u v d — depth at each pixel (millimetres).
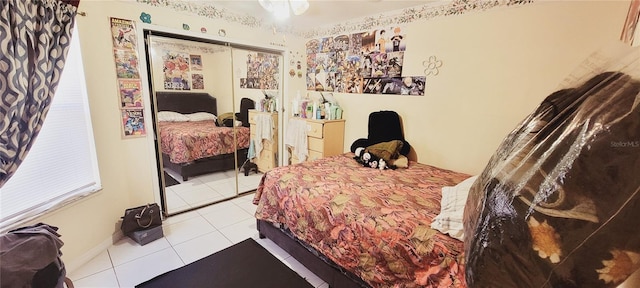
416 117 2789
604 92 525
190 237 2344
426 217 1454
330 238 1629
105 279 1790
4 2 1287
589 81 635
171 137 2736
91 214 1994
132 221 2182
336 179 2078
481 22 2238
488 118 2305
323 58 3568
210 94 2986
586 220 449
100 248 2072
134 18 2209
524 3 2010
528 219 514
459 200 1437
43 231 1249
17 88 1346
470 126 2422
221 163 3307
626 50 610
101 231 2088
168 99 2639
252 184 3602
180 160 2879
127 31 2176
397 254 1337
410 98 2805
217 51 2939
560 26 1883
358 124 3334
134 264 1951
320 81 3660
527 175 563
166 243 2238
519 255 526
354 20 3148
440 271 1202
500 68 2186
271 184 2133
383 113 2963
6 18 1289
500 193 609
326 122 3225
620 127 433
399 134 2898
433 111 2648
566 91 724
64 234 1794
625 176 419
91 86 1962
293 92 3721
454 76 2455
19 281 1044
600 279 448
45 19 1486
